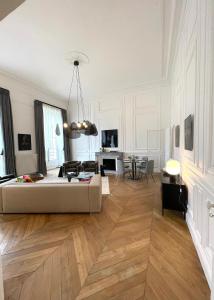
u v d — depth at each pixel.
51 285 1.61
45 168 6.92
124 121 7.38
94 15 3.03
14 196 3.17
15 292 1.54
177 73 4.20
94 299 1.47
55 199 3.14
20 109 6.02
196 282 1.63
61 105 8.39
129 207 3.44
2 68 5.06
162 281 1.64
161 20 3.19
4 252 2.11
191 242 2.25
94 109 8.11
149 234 2.45
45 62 4.73
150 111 6.86
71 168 6.11
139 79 6.14
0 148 5.23
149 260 1.93
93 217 3.02
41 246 2.22
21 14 2.96
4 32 3.43
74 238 2.38
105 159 7.69
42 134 6.86
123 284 1.61
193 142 2.36
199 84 2.02
